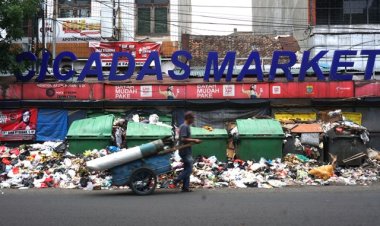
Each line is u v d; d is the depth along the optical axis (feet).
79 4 87.81
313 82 63.62
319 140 52.11
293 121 57.62
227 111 63.10
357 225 21.95
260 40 94.43
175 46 87.61
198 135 49.70
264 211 25.57
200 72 72.84
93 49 79.30
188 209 26.32
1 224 22.41
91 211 25.84
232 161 49.67
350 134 50.80
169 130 51.67
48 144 53.88
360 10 91.15
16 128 61.77
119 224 22.20
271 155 49.80
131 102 63.00
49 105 62.44
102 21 86.43
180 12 92.89
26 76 64.44
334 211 25.57
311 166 48.42
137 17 91.20
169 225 21.93
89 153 49.16
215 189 37.68
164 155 34.55
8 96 63.00
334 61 64.85
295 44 93.09
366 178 44.88
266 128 50.60
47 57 64.59
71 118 62.75
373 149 59.88
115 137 52.16
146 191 33.71
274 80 65.10
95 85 63.41
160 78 65.87
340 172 46.85
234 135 51.37
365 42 85.56
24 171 44.73
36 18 73.67
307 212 25.25
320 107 63.36
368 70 65.62
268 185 40.14
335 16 91.40
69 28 84.17
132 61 66.13
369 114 62.95
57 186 40.81
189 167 35.01
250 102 62.80
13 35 60.90
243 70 65.05
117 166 33.65
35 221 23.08
